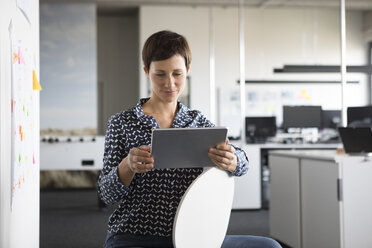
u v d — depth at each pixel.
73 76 10.00
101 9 10.78
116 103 11.61
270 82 9.15
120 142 1.44
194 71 10.54
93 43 10.09
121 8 10.73
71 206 7.48
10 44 1.52
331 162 3.68
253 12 10.82
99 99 11.57
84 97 10.02
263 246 1.42
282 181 4.58
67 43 10.02
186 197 1.24
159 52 1.35
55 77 9.96
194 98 10.55
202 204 1.27
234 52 10.72
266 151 7.10
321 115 7.85
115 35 11.59
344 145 3.92
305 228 4.12
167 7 10.46
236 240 1.47
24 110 1.78
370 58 11.09
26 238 1.92
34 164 2.13
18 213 1.71
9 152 1.50
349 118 6.27
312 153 4.27
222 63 10.70
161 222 1.42
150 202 1.42
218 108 10.68
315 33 10.98
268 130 8.18
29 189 1.98
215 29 10.67
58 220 6.14
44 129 9.90
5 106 1.43
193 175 1.43
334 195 3.65
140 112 1.46
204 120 1.56
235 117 10.69
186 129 1.23
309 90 10.88
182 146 1.26
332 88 10.95
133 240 1.41
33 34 2.08
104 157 1.46
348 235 3.60
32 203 2.09
